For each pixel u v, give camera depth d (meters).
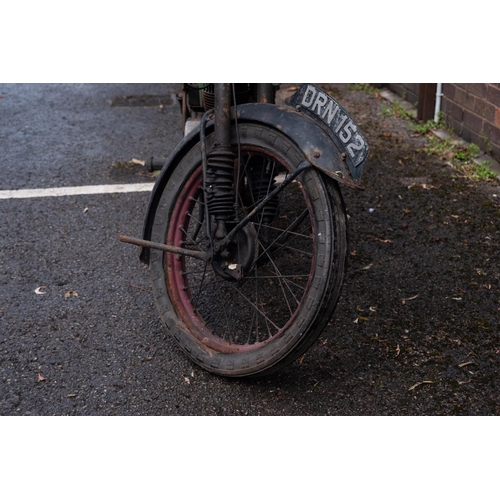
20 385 2.95
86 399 2.88
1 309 3.46
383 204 4.41
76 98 6.64
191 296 3.26
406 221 4.20
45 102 6.51
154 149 5.41
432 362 3.04
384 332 3.23
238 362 2.85
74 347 3.18
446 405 2.80
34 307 3.47
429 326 3.26
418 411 2.78
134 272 3.77
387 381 2.94
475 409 2.78
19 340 3.23
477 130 5.02
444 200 4.43
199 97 3.86
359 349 3.13
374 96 6.38
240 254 2.88
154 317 3.39
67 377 2.99
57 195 4.67
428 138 5.36
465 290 3.51
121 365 3.06
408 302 3.44
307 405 2.82
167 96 6.72
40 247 4.04
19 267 3.84
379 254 3.87
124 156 5.29
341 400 2.85
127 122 6.01
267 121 2.74
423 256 3.83
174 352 3.14
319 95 2.68
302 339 2.66
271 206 3.06
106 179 4.91
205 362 2.94
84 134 5.73
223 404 2.84
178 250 2.94
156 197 3.13
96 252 3.98
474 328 3.23
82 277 3.73
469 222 4.16
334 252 2.58
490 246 3.90
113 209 4.47
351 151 2.57
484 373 2.96
